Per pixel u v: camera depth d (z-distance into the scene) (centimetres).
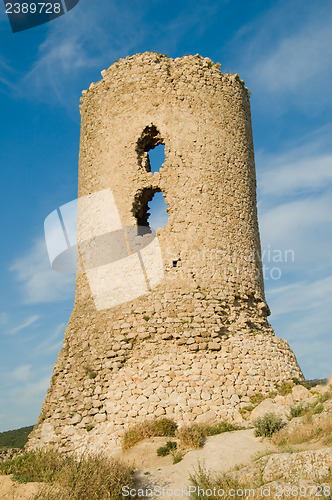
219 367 1442
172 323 1499
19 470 1072
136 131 1727
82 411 1416
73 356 1558
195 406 1368
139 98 1762
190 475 1008
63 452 1360
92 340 1541
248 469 992
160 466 1137
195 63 1822
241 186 1756
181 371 1418
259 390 1437
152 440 1254
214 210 1664
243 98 1911
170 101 1744
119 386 1416
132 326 1509
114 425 1359
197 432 1259
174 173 1673
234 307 1581
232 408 1380
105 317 1563
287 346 1634
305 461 934
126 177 1692
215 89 1820
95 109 1842
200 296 1547
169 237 1611
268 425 1203
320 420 1142
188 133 1719
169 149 1694
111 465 1067
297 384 1498
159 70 1786
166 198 1652
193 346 1464
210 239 1627
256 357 1503
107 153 1752
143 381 1409
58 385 1522
